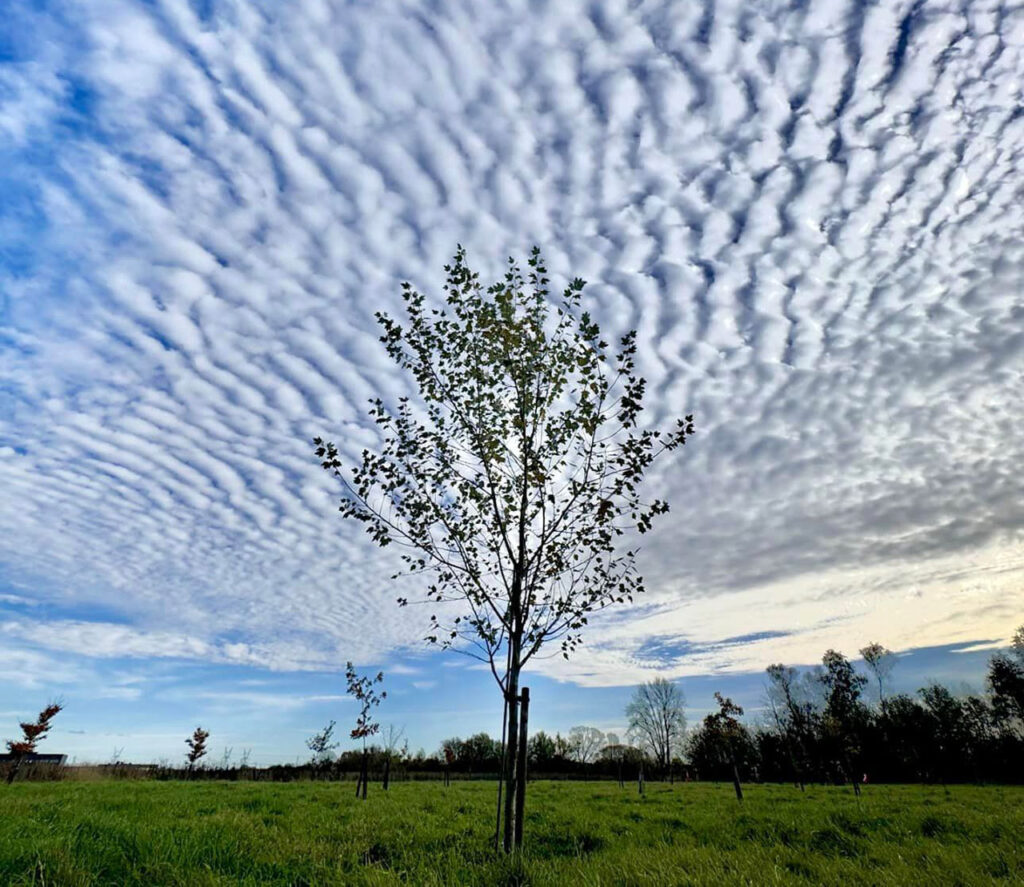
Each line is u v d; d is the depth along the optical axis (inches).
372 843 346.3
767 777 2333.9
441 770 1967.3
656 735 3029.0
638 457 368.8
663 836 412.8
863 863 299.0
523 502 377.4
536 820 496.7
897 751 2294.5
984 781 2078.0
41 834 262.4
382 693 942.4
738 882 236.5
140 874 225.9
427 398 397.4
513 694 350.9
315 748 1359.5
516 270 398.0
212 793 676.7
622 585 371.6
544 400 387.2
